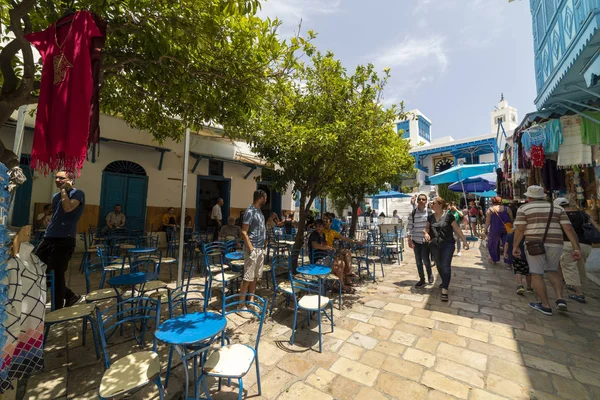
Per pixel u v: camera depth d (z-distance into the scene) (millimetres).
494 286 5305
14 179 1912
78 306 2912
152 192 9320
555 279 3936
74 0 2752
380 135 5281
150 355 2074
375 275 6238
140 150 9117
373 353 3000
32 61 2469
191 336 1922
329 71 5266
